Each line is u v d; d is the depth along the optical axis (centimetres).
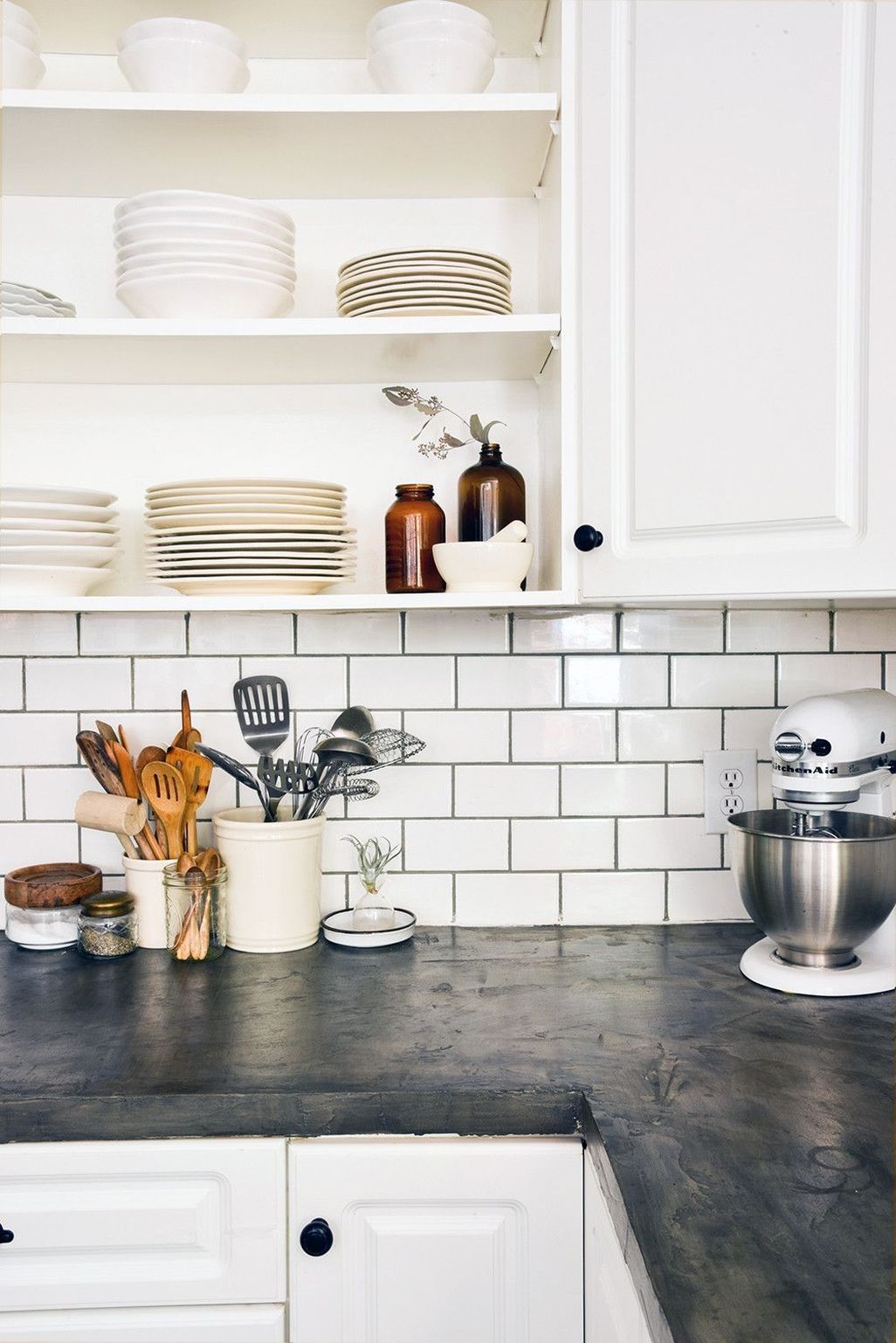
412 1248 108
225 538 138
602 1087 107
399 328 139
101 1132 106
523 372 162
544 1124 105
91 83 164
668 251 125
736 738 166
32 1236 107
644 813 167
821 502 117
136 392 167
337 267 167
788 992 135
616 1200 87
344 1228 108
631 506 130
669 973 143
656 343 126
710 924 167
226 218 141
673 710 166
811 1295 71
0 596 138
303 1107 106
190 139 146
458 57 141
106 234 165
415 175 158
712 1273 74
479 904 167
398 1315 108
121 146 147
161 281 139
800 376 117
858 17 114
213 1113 106
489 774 166
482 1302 108
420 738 166
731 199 121
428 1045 118
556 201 143
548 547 156
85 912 151
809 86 117
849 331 115
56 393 166
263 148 148
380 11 144
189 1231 108
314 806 160
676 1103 103
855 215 115
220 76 142
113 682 165
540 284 163
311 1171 107
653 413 127
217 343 144
